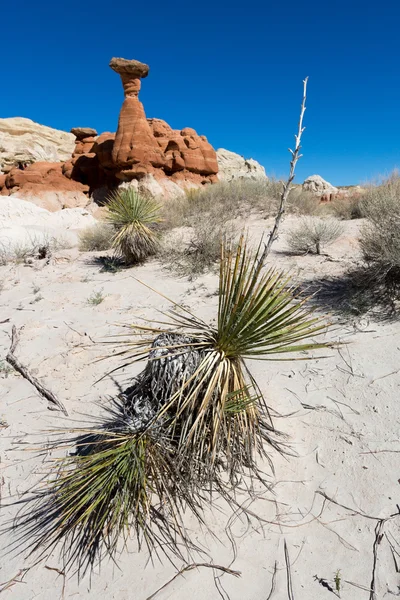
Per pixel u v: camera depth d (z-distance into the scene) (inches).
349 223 374.0
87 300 252.2
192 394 87.7
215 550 86.9
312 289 213.5
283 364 151.9
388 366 138.3
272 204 467.2
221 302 96.5
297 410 127.4
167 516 93.1
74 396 149.5
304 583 79.4
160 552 87.3
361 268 215.0
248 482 102.8
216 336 99.0
